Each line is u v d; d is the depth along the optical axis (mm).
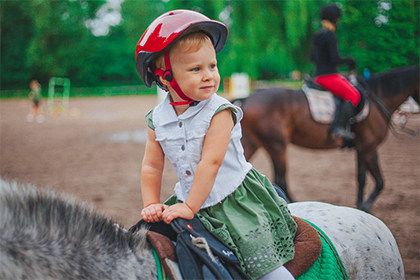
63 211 1228
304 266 1453
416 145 10375
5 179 1268
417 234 4445
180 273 1241
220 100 1373
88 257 1176
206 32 1350
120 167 8609
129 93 37688
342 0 9172
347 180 7117
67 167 8609
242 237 1319
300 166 8578
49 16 39438
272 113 4668
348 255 1696
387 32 8617
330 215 1862
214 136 1342
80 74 42938
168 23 1287
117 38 47906
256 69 14961
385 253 1852
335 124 4723
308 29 14195
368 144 4977
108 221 1319
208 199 1377
